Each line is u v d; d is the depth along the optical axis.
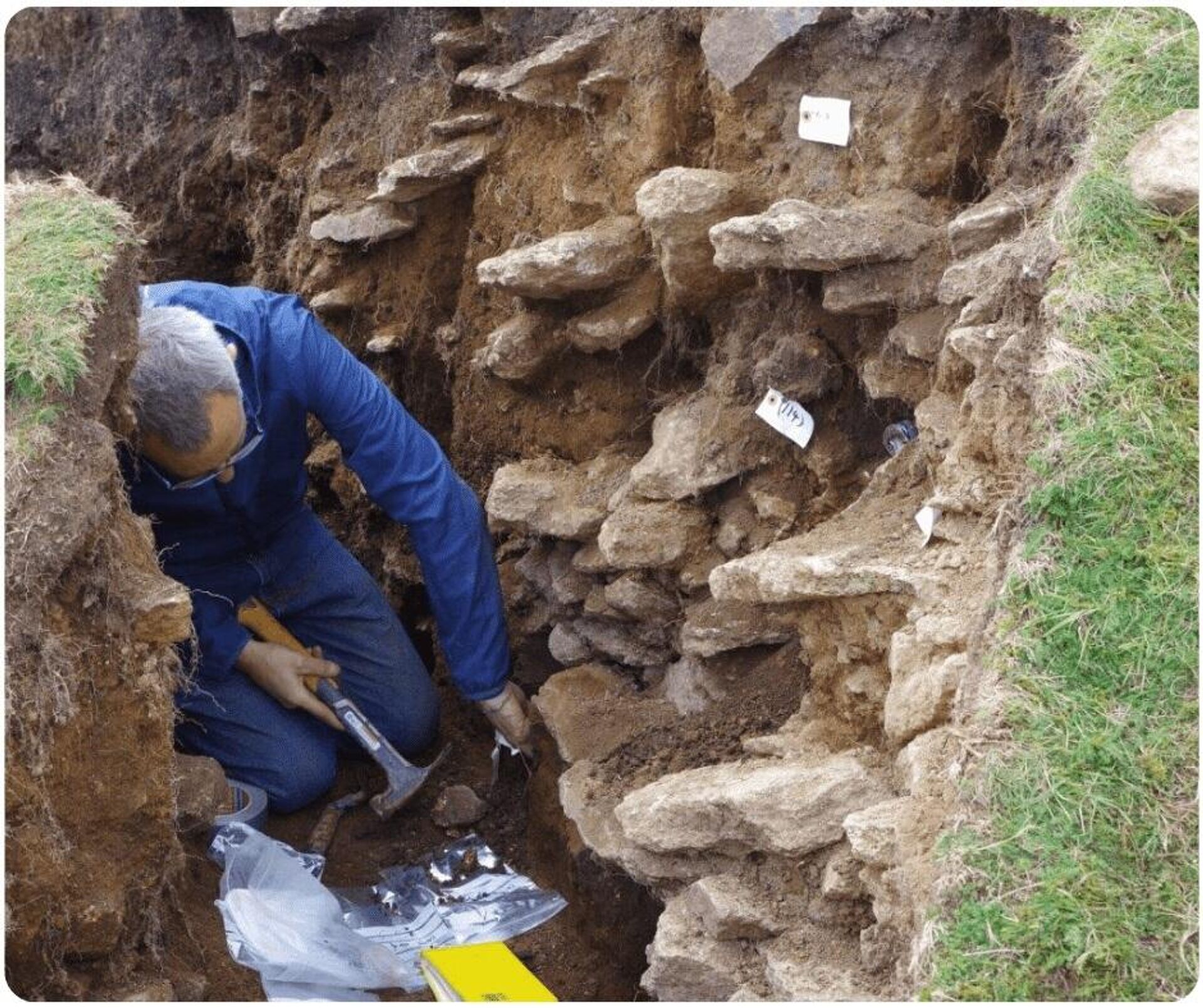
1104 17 3.01
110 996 2.68
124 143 5.42
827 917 2.62
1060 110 2.98
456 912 3.40
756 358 3.46
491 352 3.88
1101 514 2.52
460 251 4.30
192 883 3.12
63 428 2.69
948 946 2.19
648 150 3.65
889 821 2.45
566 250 3.58
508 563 4.10
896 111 3.24
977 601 2.63
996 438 2.75
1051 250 2.78
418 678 3.98
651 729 3.38
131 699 2.69
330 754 3.77
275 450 3.53
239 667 3.71
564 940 3.37
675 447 3.48
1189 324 2.66
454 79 4.22
